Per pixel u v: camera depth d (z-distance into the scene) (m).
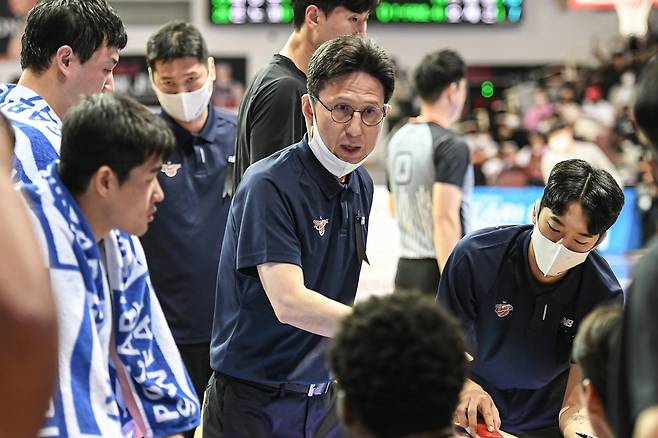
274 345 2.54
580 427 2.62
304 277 2.52
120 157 1.84
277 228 2.40
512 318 2.72
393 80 2.40
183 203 3.61
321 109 2.38
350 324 1.43
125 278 2.03
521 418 2.89
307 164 2.47
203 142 3.67
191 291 3.61
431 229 4.53
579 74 10.34
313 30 2.92
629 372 1.45
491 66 11.05
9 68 10.57
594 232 2.49
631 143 9.56
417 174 4.50
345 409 1.43
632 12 10.32
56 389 1.79
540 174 9.61
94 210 1.90
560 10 11.07
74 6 2.44
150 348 2.09
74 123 1.86
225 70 10.75
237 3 10.54
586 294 2.70
